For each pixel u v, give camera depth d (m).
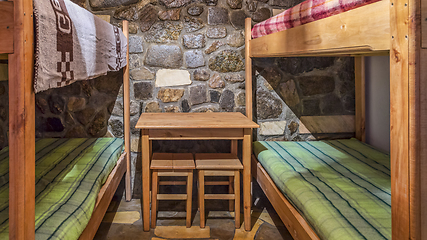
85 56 1.28
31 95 0.85
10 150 0.84
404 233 0.71
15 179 0.84
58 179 1.57
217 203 2.47
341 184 1.48
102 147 2.15
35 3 0.83
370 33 0.80
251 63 2.40
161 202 2.46
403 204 0.71
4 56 0.93
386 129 2.24
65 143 2.25
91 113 2.47
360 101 2.50
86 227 1.35
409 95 0.67
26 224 0.87
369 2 0.88
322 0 1.13
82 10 1.28
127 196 2.49
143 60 2.44
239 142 2.57
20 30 0.80
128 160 2.46
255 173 2.27
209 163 2.01
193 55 2.46
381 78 2.29
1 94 2.16
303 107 2.54
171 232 2.00
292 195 1.46
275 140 2.55
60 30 1.00
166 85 2.47
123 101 2.46
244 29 2.46
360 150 2.14
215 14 2.44
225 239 1.92
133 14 2.41
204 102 2.50
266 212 2.32
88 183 1.55
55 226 1.12
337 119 2.56
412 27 0.66
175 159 2.10
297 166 1.78
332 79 2.53
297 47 1.31
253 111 2.51
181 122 1.96
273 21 1.71
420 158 0.67
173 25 2.43
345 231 1.06
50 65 0.92
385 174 1.64
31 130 0.86
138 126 1.82
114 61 1.89
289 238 1.93
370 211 1.19
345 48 0.93
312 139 2.57
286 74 2.51
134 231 2.01
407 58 0.67
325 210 1.21
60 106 2.43
